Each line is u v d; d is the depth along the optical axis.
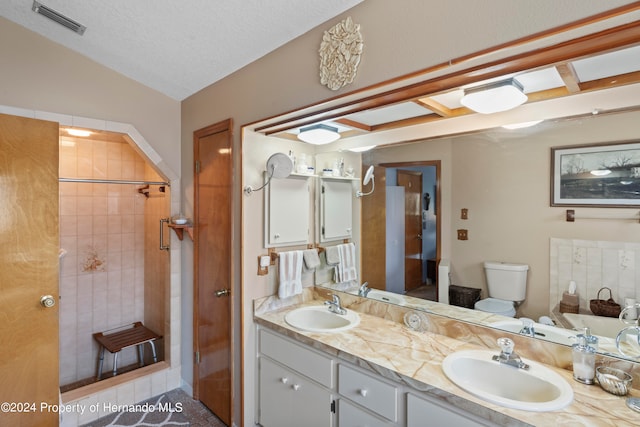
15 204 1.80
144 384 2.56
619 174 1.29
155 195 3.19
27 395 1.83
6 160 1.77
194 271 2.57
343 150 2.30
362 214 2.18
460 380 1.27
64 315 2.96
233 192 2.14
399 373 1.35
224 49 1.94
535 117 1.48
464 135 1.71
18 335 1.80
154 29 1.86
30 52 2.02
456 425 1.21
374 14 1.37
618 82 1.24
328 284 2.43
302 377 1.82
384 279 2.07
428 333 1.80
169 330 2.74
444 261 1.79
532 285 1.51
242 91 2.07
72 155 2.98
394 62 1.30
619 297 1.30
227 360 2.22
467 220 1.71
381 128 2.04
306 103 1.65
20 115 1.98
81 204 3.05
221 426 2.25
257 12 1.60
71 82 2.18
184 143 2.69
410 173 1.92
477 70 1.16
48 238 1.91
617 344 1.29
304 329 1.86
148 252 3.38
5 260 1.76
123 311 3.33
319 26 1.59
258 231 2.18
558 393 1.21
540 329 1.48
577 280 1.40
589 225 1.36
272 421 2.04
